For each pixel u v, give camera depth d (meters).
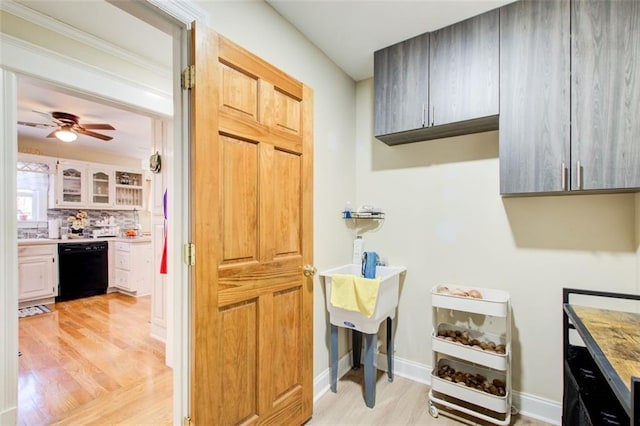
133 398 2.04
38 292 4.16
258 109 1.50
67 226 5.00
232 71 1.38
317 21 1.85
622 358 0.90
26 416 1.86
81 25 1.79
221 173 1.33
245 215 1.44
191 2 1.29
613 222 1.67
